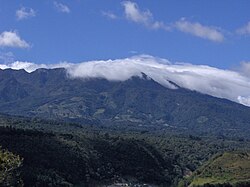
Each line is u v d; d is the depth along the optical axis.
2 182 130.88
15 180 141.75
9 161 132.88
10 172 135.00
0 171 130.25
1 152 139.50
